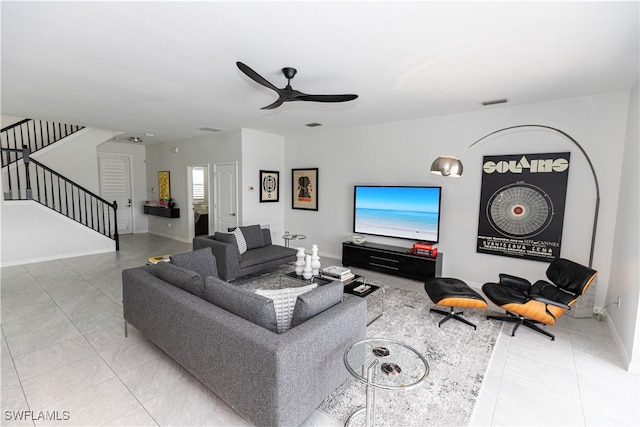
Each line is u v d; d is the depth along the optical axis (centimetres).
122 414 190
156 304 237
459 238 445
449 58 254
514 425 188
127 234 815
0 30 214
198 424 184
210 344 191
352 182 553
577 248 363
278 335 168
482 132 418
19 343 270
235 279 457
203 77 304
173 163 745
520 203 393
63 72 291
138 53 251
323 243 605
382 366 178
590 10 183
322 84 319
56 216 564
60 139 655
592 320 333
